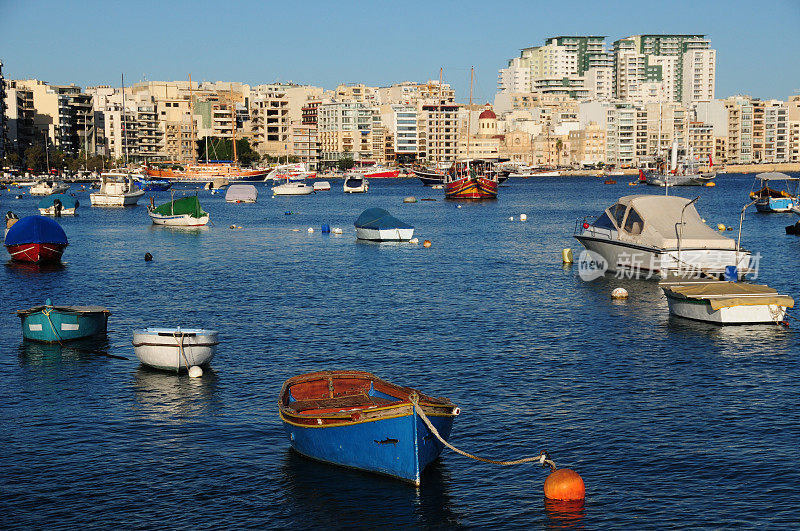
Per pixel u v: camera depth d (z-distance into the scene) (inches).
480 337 1706.4
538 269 2728.8
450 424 1040.2
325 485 1000.2
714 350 1578.5
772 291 1824.6
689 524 903.7
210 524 914.7
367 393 1151.6
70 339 1683.1
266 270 2763.3
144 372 1459.2
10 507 951.6
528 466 1050.1
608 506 945.5
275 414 1238.3
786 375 1412.4
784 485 984.9
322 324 1845.5
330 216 5605.3
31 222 2950.3
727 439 1123.9
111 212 5949.8
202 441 1135.6
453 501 961.5
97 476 1029.8
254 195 7568.9
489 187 7500.0
